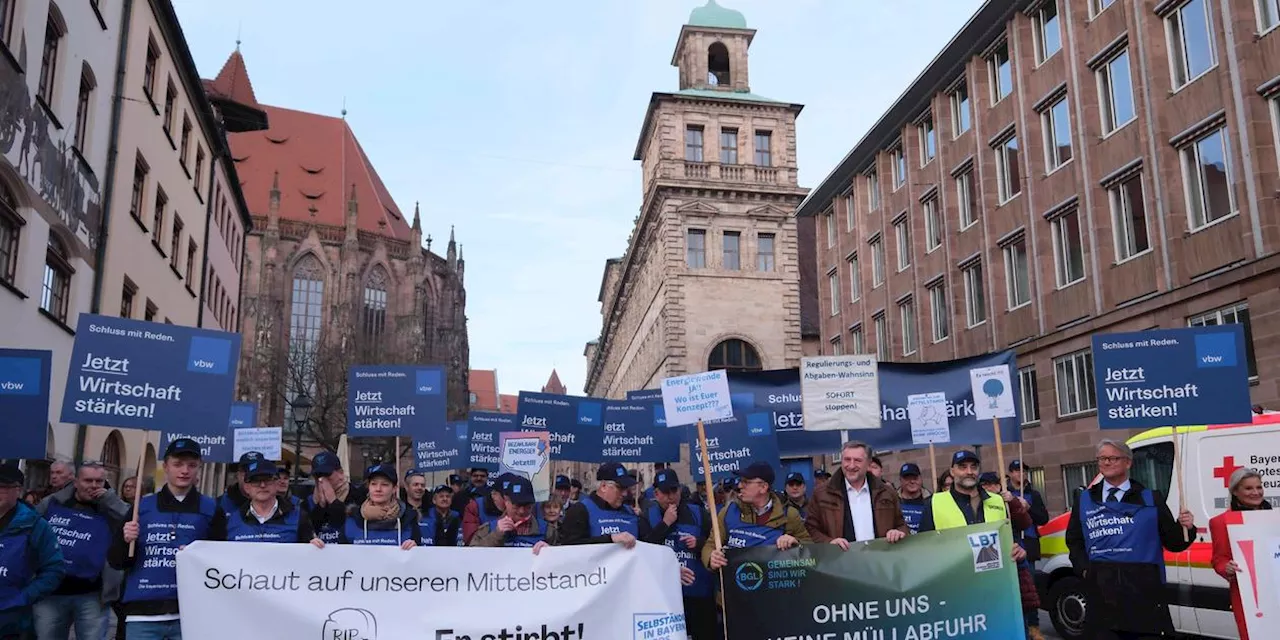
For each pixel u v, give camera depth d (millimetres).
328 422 56250
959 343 33125
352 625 6297
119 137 23719
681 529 8844
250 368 77188
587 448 14625
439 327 94125
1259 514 6953
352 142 101875
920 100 36438
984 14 30562
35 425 7883
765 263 50688
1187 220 22359
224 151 39750
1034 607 9234
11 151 16859
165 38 28391
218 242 41562
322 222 90438
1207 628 10000
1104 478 7707
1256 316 19875
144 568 6871
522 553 6652
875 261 42469
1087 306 25891
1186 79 22625
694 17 55188
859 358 10258
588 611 6645
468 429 16406
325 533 8695
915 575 6859
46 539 7266
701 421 7848
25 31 17328
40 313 18938
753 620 6766
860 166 43312
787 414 13383
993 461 29078
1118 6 24953
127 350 7461
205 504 7199
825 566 6852
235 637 6137
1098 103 25953
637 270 64688
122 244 24328
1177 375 8602
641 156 60250
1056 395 27203
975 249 32438
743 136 51750
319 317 84688
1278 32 20000
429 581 6473
